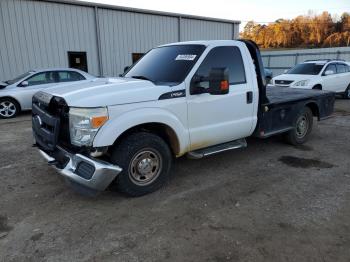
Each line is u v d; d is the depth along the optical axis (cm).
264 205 363
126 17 1588
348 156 544
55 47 1393
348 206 359
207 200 376
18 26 1291
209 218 334
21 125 825
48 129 379
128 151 359
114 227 318
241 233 305
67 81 1019
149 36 1700
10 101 933
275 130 542
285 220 329
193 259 267
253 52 483
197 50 429
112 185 405
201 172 468
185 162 510
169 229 313
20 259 268
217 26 2008
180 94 392
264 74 493
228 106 445
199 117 416
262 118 500
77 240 296
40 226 320
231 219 332
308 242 290
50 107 378
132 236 302
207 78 411
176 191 401
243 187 414
